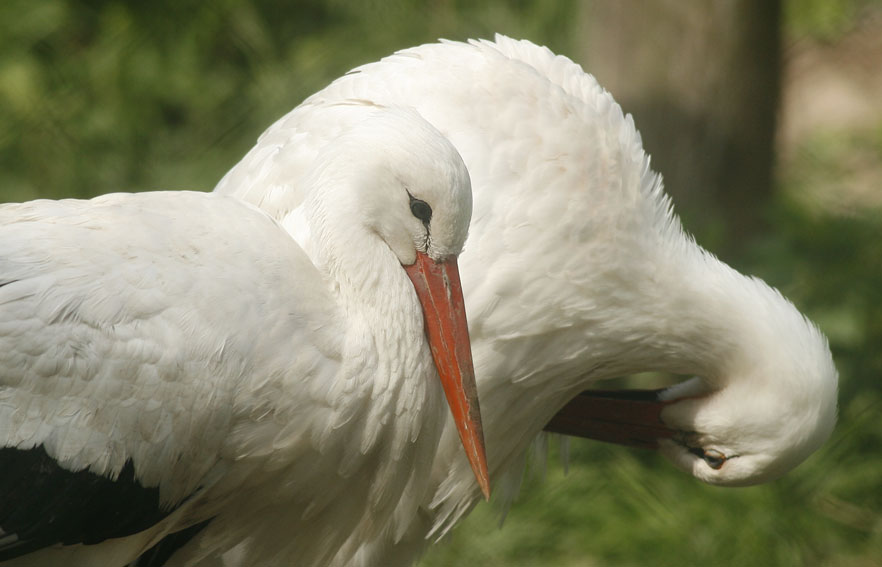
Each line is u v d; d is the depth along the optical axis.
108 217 5.00
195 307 4.93
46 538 4.99
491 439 6.47
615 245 6.16
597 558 8.82
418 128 5.23
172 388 4.90
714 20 9.60
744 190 10.07
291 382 5.11
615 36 9.72
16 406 4.77
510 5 12.82
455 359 5.32
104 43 12.52
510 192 6.09
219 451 5.14
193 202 5.21
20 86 12.10
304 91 12.33
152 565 5.80
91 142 11.93
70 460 4.85
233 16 12.78
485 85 6.26
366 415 5.29
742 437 6.44
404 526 5.79
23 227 4.93
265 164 6.34
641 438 6.97
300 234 5.78
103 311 4.82
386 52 12.62
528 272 6.08
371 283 5.21
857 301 10.07
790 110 14.27
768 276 9.95
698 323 6.29
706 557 8.78
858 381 9.57
